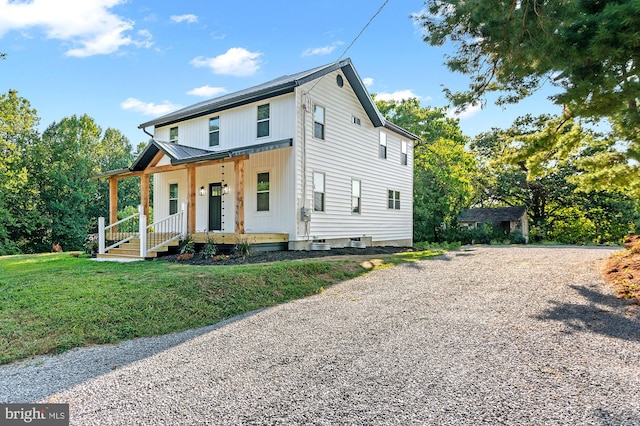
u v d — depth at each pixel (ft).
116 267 28.99
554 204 98.02
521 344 12.75
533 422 7.94
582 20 16.53
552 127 27.32
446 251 45.32
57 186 87.45
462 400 8.99
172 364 12.15
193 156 37.27
